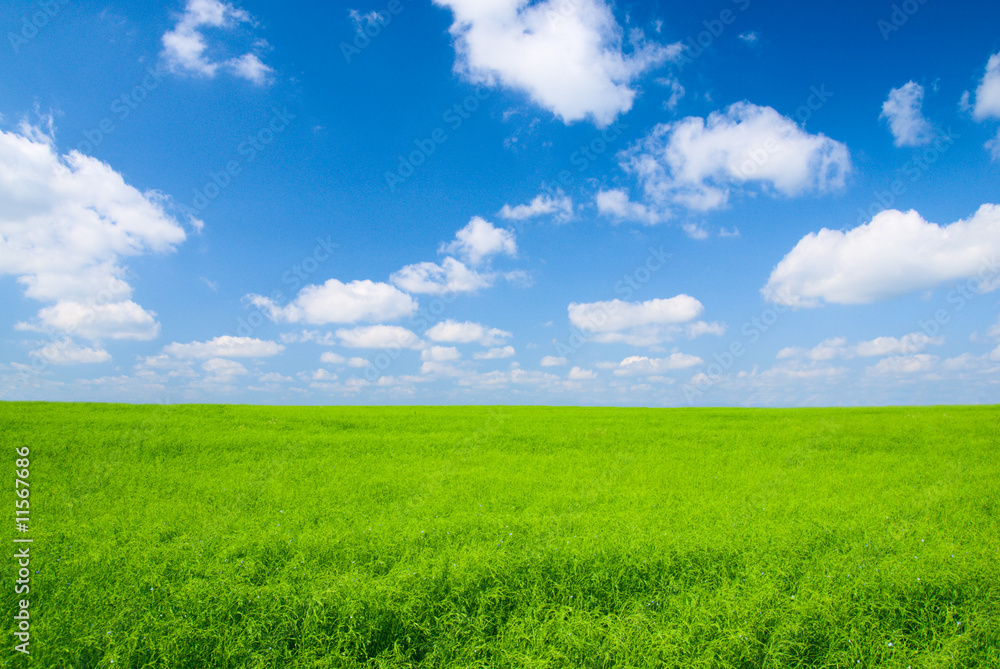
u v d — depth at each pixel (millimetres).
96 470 15016
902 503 11312
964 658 5598
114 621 5859
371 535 8648
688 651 5680
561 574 7324
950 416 28219
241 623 6047
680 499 12250
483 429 24625
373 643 6020
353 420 26328
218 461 16984
